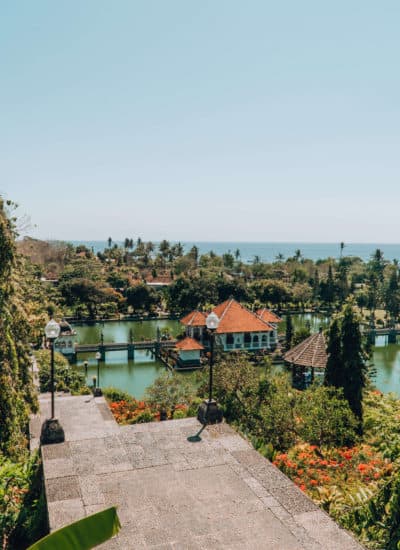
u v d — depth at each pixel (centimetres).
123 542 703
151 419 2144
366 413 2038
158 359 5162
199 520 760
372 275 9956
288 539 714
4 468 999
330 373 2277
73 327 7350
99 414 1734
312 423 1739
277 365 4694
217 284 8400
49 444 1042
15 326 1585
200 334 5206
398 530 772
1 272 1448
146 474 908
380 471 1284
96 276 9006
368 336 6306
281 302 8731
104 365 4941
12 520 864
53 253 10600
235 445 1042
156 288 10212
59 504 800
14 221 1608
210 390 1196
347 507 993
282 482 881
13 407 1397
